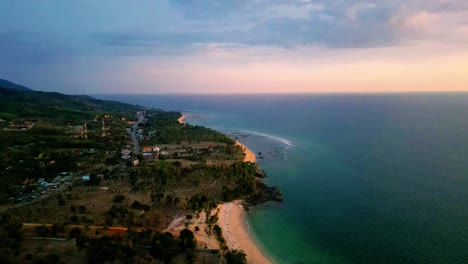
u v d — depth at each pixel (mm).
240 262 98688
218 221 137000
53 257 92438
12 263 89875
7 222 115562
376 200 155375
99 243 98938
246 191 166750
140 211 135250
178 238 114812
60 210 132375
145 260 94750
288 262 107438
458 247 109812
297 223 136500
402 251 110000
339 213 143500
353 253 111375
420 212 139000
